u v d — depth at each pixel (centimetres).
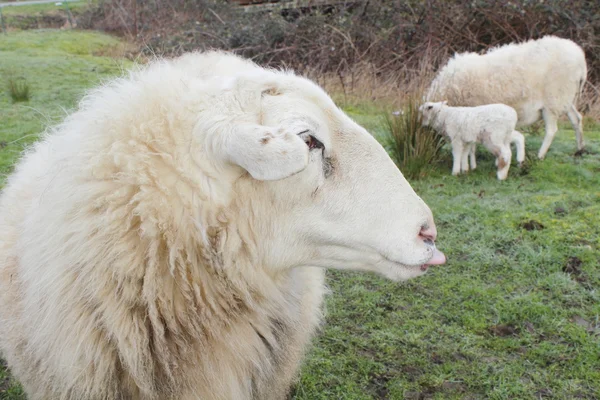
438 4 1148
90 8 1962
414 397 295
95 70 1079
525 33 1129
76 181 182
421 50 1116
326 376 309
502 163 634
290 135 160
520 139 669
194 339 186
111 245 176
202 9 1547
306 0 1378
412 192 197
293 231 192
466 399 294
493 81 732
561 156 732
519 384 302
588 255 430
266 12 1449
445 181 632
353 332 350
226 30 1323
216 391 191
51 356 185
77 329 179
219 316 190
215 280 187
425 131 666
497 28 1131
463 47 1139
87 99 212
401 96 974
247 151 161
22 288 197
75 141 191
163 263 180
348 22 1221
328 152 190
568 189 596
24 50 1303
